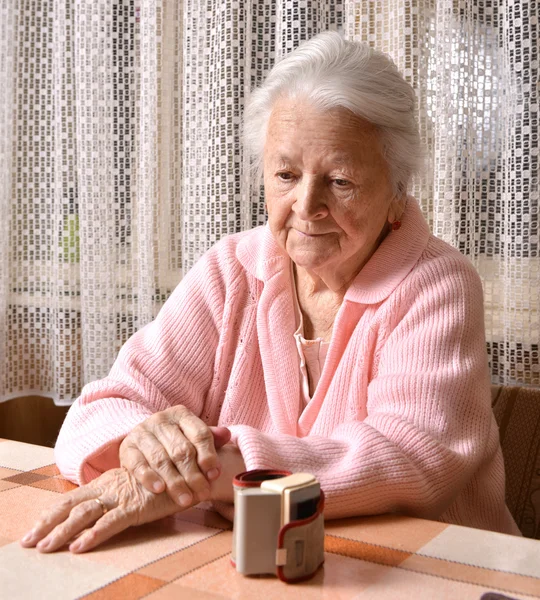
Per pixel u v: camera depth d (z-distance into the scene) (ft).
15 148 7.21
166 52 6.48
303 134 3.58
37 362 7.38
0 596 2.27
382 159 3.71
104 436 3.25
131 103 6.72
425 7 5.44
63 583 2.35
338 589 2.31
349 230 3.67
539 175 5.08
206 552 2.59
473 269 3.90
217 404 4.26
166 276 6.68
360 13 5.53
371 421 3.28
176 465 2.87
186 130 6.30
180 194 6.63
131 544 2.66
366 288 3.83
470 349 3.60
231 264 4.32
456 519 3.80
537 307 5.16
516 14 5.06
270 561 2.38
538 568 2.47
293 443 3.04
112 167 6.73
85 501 2.80
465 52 5.30
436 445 3.16
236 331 4.24
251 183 6.06
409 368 3.52
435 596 2.26
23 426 7.48
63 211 6.93
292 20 5.57
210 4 6.11
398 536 2.74
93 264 6.72
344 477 2.90
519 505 4.61
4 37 7.06
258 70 6.11
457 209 5.27
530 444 4.64
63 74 6.86
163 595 2.27
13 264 7.29
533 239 5.12
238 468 2.96
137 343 4.25
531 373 5.21
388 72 3.67
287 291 4.14
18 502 3.06
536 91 5.05
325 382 3.90
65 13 6.82
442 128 5.28
